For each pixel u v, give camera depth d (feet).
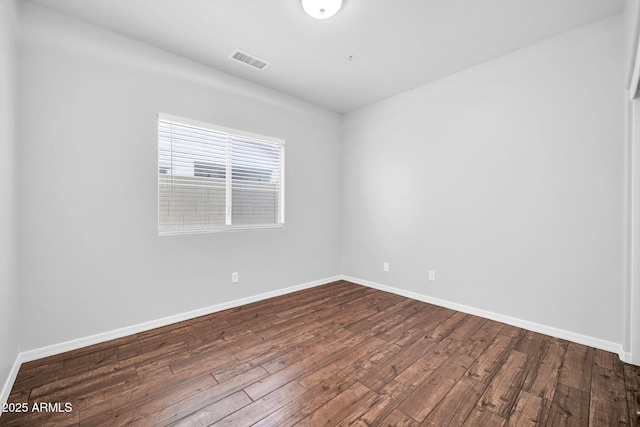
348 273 14.51
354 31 7.85
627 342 6.83
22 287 6.66
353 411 5.14
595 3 6.73
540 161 8.40
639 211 6.58
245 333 8.37
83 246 7.48
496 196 9.31
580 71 7.68
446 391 5.71
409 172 11.79
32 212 6.78
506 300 9.14
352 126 14.17
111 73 7.86
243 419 4.93
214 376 6.20
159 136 8.82
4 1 5.59
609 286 7.34
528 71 8.57
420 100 11.35
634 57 5.68
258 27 7.68
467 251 10.05
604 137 7.37
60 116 7.13
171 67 8.93
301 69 10.00
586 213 7.67
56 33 7.06
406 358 6.98
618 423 4.85
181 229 9.34
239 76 10.50
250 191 11.16
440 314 9.93
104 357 6.95
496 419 4.96
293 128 12.46
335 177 14.40
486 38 8.16
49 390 5.67
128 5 6.86
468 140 9.96
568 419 4.95
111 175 7.89
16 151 6.39
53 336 7.08
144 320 8.50
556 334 8.14
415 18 7.30
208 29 7.79
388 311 10.21
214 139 10.08
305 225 13.07
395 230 12.37
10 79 5.96
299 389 5.77
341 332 8.46
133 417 4.95
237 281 10.68
